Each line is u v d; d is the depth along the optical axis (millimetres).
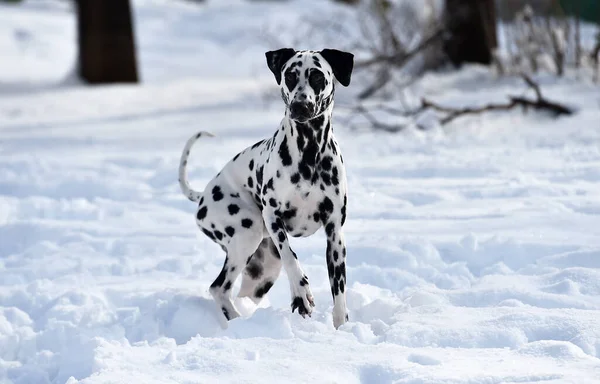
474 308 7539
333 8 45500
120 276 10023
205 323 8172
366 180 13648
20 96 29766
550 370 5945
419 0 24750
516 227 10297
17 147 18953
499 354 6422
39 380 6988
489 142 16266
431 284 8766
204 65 39781
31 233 11867
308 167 7848
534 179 12867
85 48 33469
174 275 9984
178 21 49875
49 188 14305
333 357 6520
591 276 8258
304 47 25281
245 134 19453
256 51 43281
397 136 17797
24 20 49250
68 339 7750
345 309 7945
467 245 9688
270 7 50562
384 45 23312
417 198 12398
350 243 10195
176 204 13258
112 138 20062
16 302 9023
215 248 10898
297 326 7488
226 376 6227
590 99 19047
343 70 7879
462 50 24312
